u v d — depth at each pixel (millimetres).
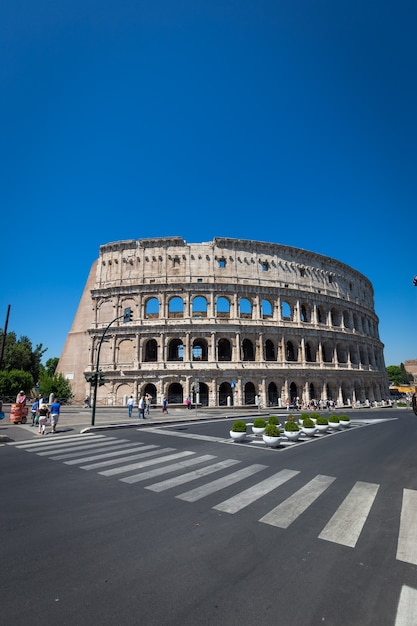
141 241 66375
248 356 69500
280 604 6051
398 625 5531
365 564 7445
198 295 63625
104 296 65125
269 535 8914
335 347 72750
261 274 67688
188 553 7926
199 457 18688
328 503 11359
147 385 62812
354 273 86062
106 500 11609
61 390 60938
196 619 5645
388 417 46906
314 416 34688
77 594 6348
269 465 16844
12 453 19969
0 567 7301
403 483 13727
